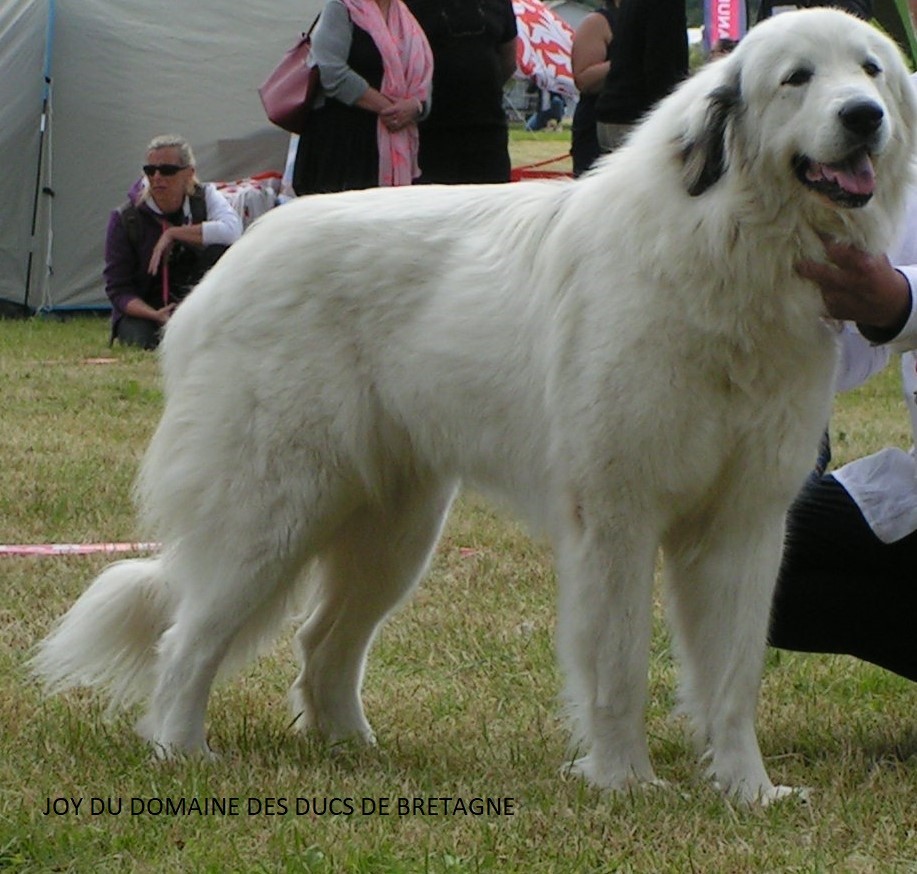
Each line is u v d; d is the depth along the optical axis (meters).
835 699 4.91
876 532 4.35
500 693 4.96
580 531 4.01
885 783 4.02
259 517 4.34
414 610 5.85
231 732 4.56
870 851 3.48
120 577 4.59
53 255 15.04
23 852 3.39
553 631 5.61
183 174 12.53
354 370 4.37
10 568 6.25
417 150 9.75
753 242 3.69
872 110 3.53
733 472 3.96
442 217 4.37
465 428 4.30
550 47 22.12
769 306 3.74
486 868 3.32
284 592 4.44
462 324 4.22
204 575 4.39
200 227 12.49
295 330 4.34
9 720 4.50
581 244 3.97
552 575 6.36
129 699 4.64
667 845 3.50
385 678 5.15
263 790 3.89
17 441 8.76
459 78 9.73
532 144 24.88
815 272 3.71
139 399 10.32
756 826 3.65
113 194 15.06
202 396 4.41
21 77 14.59
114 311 12.85
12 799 3.77
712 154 3.73
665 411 3.80
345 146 9.53
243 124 15.27
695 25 23.58
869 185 3.60
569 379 3.95
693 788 3.98
